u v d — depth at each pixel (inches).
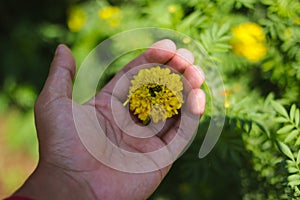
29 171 34.1
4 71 36.5
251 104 21.2
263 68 22.3
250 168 21.3
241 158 21.6
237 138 21.4
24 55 36.4
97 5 28.2
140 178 17.0
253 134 20.9
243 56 22.6
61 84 17.2
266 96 22.9
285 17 21.9
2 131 35.8
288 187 18.3
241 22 22.9
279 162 18.7
